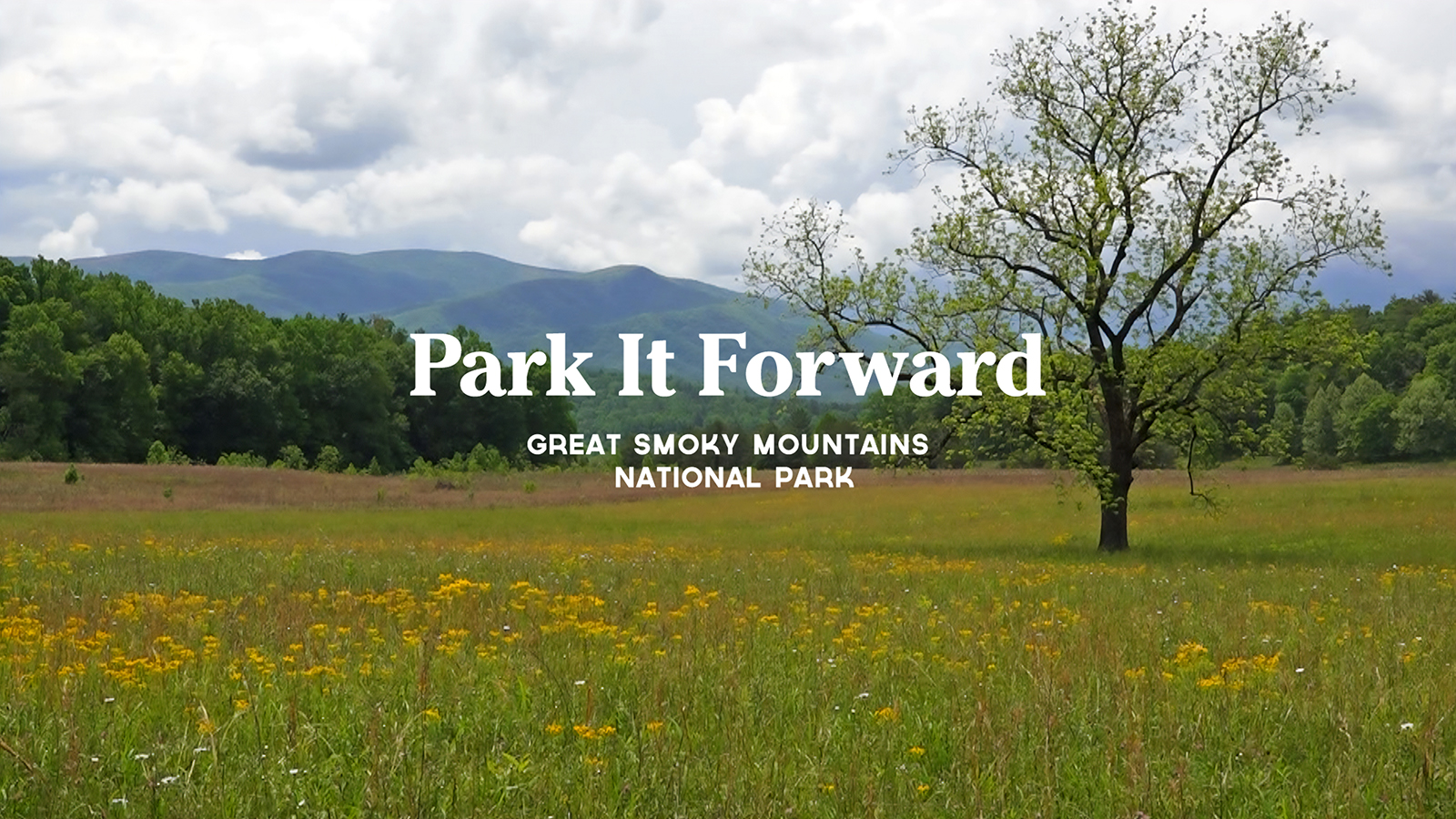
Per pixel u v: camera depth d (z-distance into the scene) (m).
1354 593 18.50
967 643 11.21
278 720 7.59
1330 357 30.31
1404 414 108.81
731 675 8.94
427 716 7.59
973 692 8.62
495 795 6.15
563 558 24.45
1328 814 5.99
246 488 61.38
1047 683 8.34
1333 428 119.88
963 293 31.91
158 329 118.50
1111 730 7.61
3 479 59.12
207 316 124.94
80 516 44.56
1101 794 6.38
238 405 115.62
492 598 15.55
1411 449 108.56
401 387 138.75
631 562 23.19
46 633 11.12
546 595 15.40
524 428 143.75
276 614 12.84
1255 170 30.61
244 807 5.94
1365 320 144.50
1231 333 30.64
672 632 11.87
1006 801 6.25
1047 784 6.29
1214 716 7.93
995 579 20.39
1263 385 31.77
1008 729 7.32
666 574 19.97
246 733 7.30
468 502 58.22
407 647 10.63
